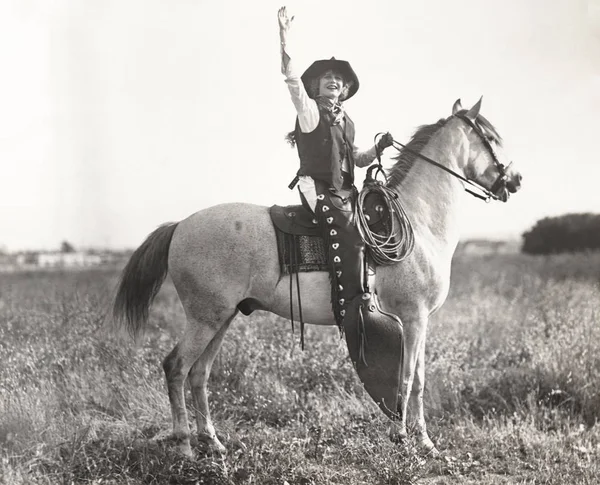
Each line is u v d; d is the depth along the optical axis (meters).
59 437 4.92
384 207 5.08
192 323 4.98
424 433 5.15
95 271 15.24
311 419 5.60
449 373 6.40
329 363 6.47
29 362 5.75
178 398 4.95
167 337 7.27
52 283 12.48
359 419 5.51
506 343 7.69
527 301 10.41
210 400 5.95
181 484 4.56
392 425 5.00
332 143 4.93
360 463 4.92
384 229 5.04
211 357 5.23
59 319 7.26
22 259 21.62
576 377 6.24
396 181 5.41
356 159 5.48
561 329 7.28
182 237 5.00
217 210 5.04
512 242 27.47
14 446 4.68
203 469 4.60
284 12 4.64
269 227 4.95
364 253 4.91
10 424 4.88
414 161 5.45
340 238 4.83
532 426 5.57
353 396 5.92
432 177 5.40
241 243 4.88
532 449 5.18
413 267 5.05
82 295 8.22
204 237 4.92
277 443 4.99
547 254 21.94
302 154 4.98
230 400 6.00
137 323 5.14
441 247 5.29
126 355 6.29
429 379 6.30
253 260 4.89
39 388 5.59
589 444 5.22
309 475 4.57
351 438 5.18
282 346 6.62
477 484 4.58
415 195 5.34
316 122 4.89
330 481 4.56
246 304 5.09
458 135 5.49
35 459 4.52
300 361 6.47
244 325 7.09
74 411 5.53
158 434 5.25
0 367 5.71
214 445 5.06
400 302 5.07
